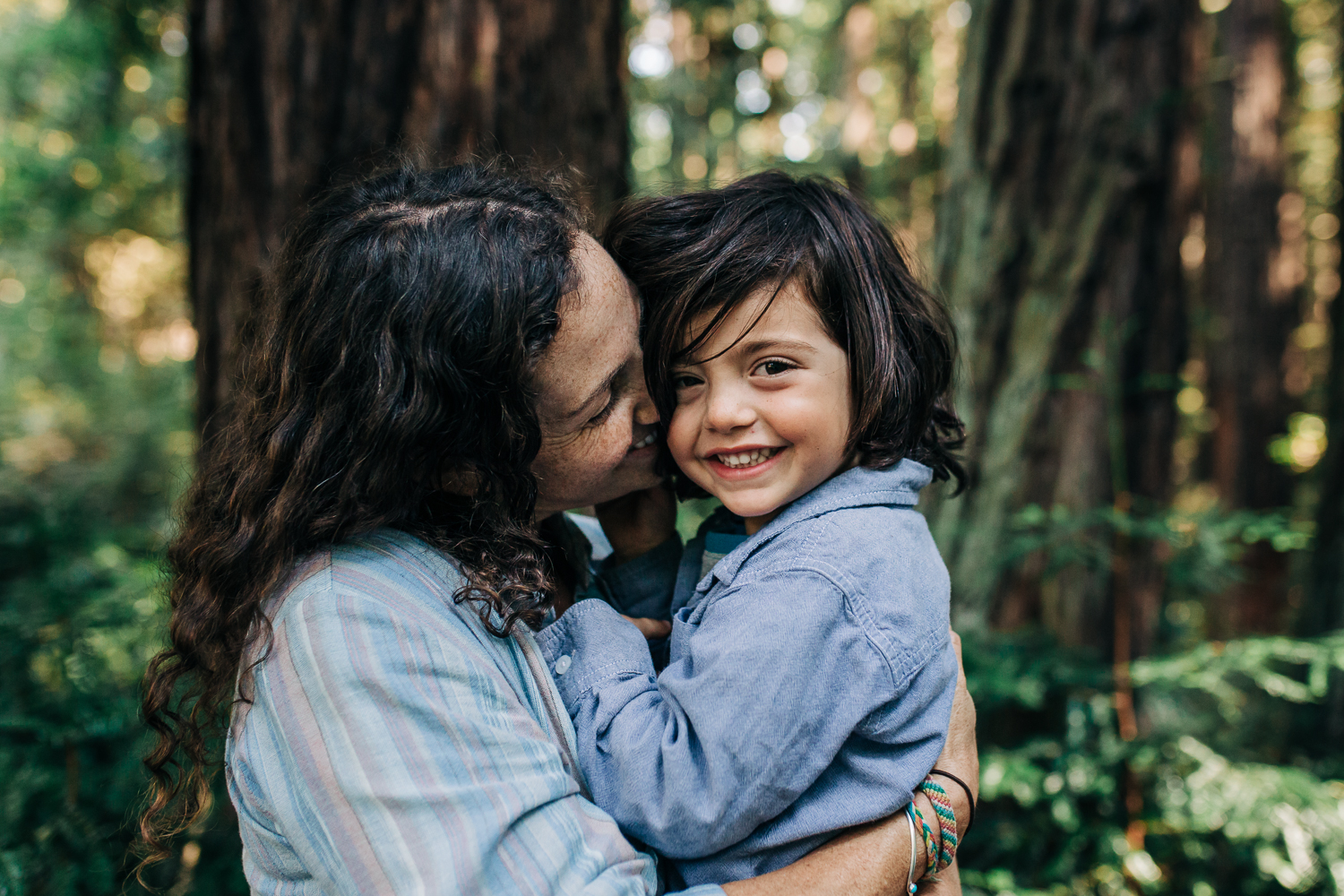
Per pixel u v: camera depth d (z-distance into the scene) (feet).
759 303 2.88
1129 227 7.41
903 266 3.36
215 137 5.36
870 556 2.85
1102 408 7.45
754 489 3.01
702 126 18.04
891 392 3.06
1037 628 7.50
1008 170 7.61
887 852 2.72
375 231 2.50
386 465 2.45
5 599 7.32
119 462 17.54
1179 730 7.90
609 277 2.81
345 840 2.19
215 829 5.80
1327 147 24.48
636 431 3.10
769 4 17.70
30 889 5.04
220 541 2.71
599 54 5.68
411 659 2.34
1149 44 7.33
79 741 5.67
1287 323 18.88
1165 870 6.64
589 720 2.80
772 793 2.56
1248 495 18.38
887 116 23.02
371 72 5.05
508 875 2.16
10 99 18.31
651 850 2.76
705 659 2.66
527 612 2.64
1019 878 6.56
